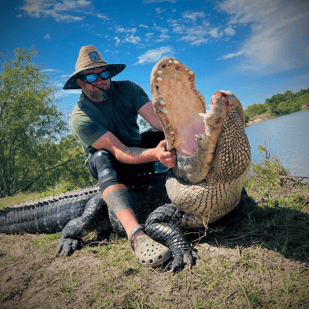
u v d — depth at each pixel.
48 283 2.26
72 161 21.00
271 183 3.53
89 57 2.83
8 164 21.06
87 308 1.79
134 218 2.35
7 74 19.30
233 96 1.75
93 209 3.04
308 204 2.68
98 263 2.41
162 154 2.18
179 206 2.19
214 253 2.02
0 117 19.48
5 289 2.32
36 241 3.56
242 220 2.47
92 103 2.88
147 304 1.66
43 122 20.39
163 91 1.91
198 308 1.53
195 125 2.16
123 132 2.98
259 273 1.69
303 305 1.38
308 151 5.84
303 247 1.84
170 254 2.08
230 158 1.84
